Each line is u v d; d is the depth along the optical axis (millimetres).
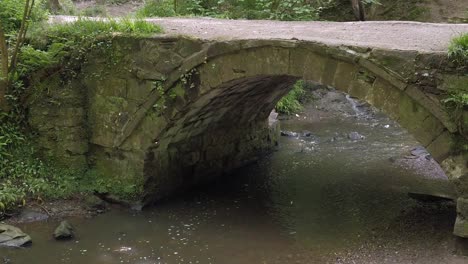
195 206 7688
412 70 5449
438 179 8625
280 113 13422
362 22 8633
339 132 12102
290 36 6441
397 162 9672
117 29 7387
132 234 6691
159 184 7688
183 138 7883
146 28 7215
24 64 7703
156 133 7180
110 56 7309
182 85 6906
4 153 7477
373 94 5738
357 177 8938
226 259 6055
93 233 6680
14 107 7723
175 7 12172
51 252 6133
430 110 5418
